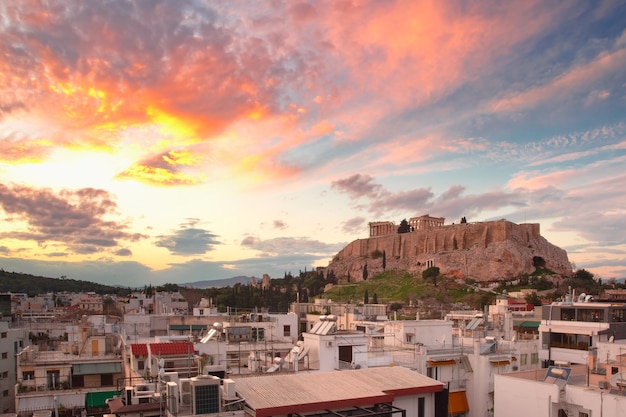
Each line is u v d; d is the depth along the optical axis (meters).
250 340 58.50
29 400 46.22
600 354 45.00
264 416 25.52
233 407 25.08
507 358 49.81
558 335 58.97
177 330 68.62
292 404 26.53
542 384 36.78
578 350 56.12
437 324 55.34
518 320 85.00
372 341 53.81
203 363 36.19
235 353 50.00
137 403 27.02
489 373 48.19
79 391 47.91
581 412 34.88
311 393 28.77
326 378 31.95
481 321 64.69
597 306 60.25
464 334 62.22
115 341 60.59
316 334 42.09
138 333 70.62
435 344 54.41
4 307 84.44
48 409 46.12
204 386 24.14
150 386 30.17
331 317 43.94
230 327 59.88
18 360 50.66
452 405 47.34
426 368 46.88
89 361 52.47
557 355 57.81
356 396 28.66
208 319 73.31
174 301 139.88
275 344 55.38
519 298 193.25
